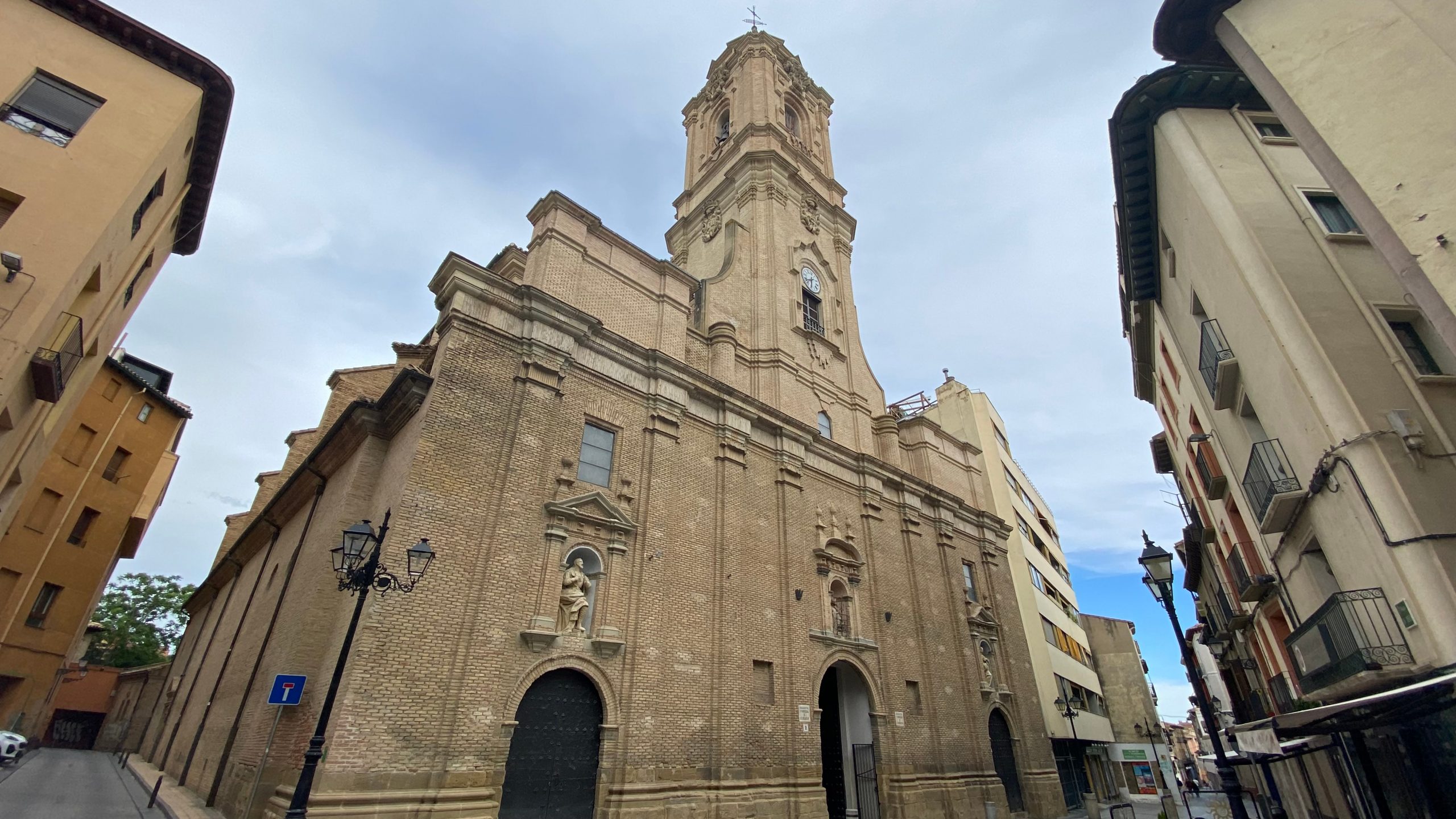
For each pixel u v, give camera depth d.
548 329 17.80
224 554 35.28
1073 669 40.94
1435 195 7.51
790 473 22.61
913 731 22.12
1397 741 10.19
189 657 31.64
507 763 13.55
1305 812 18.88
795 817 17.34
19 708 30.20
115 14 16.88
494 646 13.92
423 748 12.45
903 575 25.47
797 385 25.20
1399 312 10.66
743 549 19.92
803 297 28.30
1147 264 17.88
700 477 19.97
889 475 26.66
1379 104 8.23
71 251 14.52
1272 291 11.24
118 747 37.16
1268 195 12.31
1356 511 9.86
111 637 48.50
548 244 19.08
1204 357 15.16
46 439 18.39
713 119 36.69
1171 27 10.83
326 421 23.84
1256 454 12.90
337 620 14.36
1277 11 9.56
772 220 28.09
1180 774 64.69
